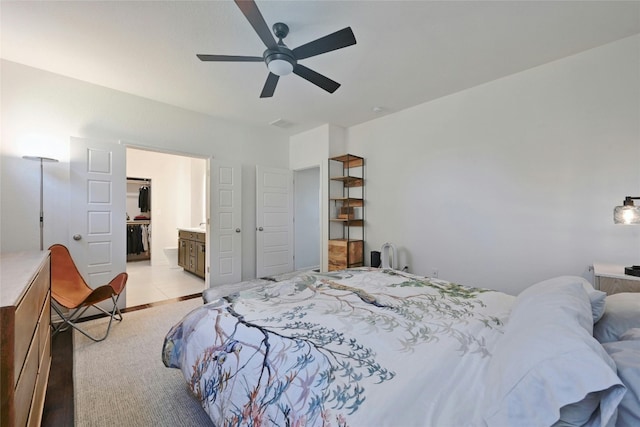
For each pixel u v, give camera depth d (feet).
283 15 6.75
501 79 9.91
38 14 6.68
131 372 6.41
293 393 2.83
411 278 6.63
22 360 3.38
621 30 7.36
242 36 7.56
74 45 7.95
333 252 14.29
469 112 10.72
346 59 8.66
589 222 8.29
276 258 15.89
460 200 11.00
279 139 16.35
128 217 23.76
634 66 7.61
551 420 2.06
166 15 6.74
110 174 10.49
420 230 12.26
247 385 3.31
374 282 6.25
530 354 2.39
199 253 15.99
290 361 3.16
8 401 2.72
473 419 2.32
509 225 9.79
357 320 4.15
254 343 3.64
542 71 9.05
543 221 9.09
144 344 7.81
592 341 2.32
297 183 17.35
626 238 7.74
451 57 8.59
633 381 2.11
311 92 10.89
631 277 6.41
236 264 14.17
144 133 11.44
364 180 14.49
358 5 6.45
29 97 9.12
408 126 12.64
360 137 14.74
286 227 16.37
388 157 13.46
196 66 9.00
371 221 14.19
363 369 2.93
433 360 3.11
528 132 9.36
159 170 21.15
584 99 8.33
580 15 6.77
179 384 5.96
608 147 7.98
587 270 8.30
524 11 6.64
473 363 3.13
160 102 11.84
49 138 9.30
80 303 7.81
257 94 11.04
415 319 4.21
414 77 9.83
